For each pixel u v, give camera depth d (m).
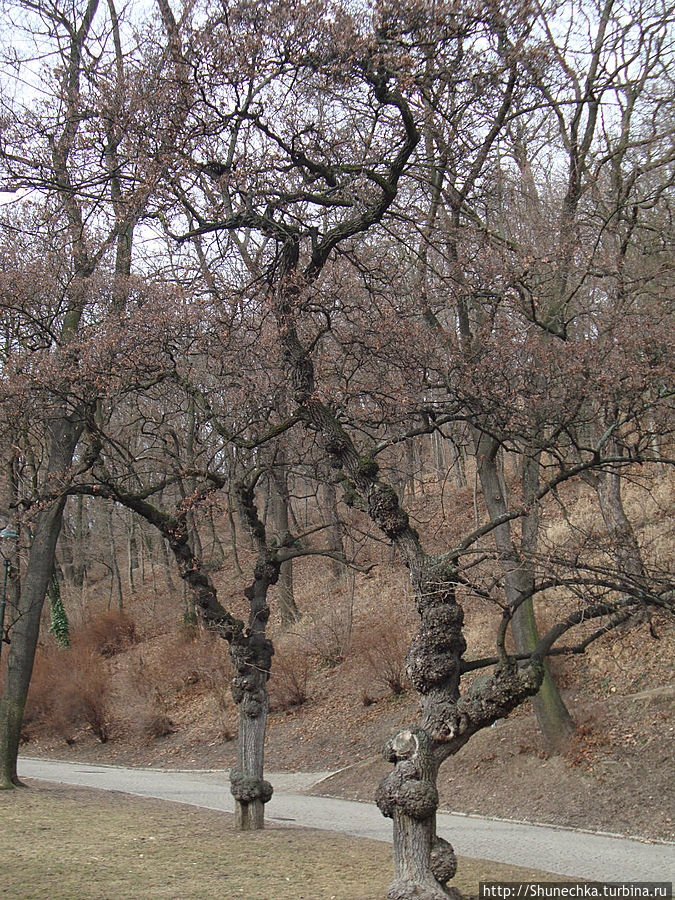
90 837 9.82
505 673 6.56
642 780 11.74
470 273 10.12
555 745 13.32
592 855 9.61
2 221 13.49
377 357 9.97
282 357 9.98
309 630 22.67
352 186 8.93
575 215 12.32
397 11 8.06
